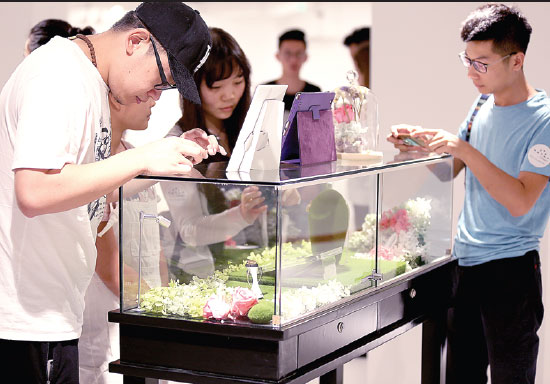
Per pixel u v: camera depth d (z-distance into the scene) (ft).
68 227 6.93
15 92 6.56
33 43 10.43
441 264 10.19
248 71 11.31
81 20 19.06
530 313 10.34
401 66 14.62
